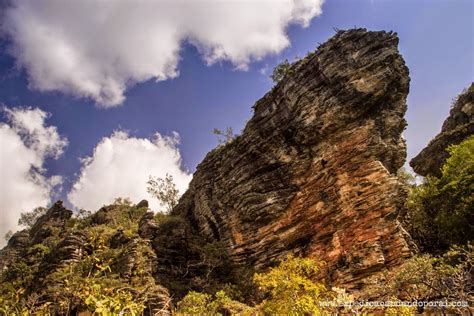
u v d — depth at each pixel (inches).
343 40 1665.8
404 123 1592.0
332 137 1560.0
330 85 1614.2
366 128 1496.1
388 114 1533.0
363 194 1381.6
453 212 1466.5
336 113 1552.7
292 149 1678.2
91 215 2844.5
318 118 1593.3
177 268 1669.5
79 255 1611.7
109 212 2800.2
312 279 1334.9
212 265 1679.4
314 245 1441.9
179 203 2445.9
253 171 1801.2
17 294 510.3
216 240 1871.3
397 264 1206.9
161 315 1232.8
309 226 1505.9
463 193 1435.8
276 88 1879.9
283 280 804.0
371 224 1316.4
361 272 1240.8
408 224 1608.0
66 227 2741.1
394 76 1556.3
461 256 1209.4
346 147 1505.9
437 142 2075.5
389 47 1596.9
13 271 1935.3
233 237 1749.5
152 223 1870.1
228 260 1720.0
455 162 1577.3
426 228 1587.1
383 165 1440.7
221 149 2137.1
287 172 1659.7
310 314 860.6
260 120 1879.9
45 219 3016.7
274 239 1589.6
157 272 1594.5
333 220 1424.7
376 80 1529.3
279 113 1791.3
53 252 1670.8
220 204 1893.5
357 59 1599.4
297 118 1676.9
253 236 1665.8
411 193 1710.1
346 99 1549.0
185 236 1838.1
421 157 2162.9
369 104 1524.4
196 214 2100.1
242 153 1905.8
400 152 1529.3
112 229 2066.9
